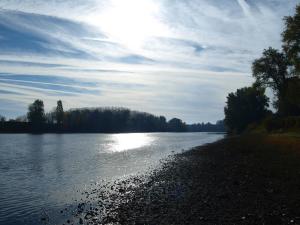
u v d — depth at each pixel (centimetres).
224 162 3862
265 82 8725
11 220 1852
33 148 7644
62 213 1970
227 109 13550
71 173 3659
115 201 2211
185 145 9112
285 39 5972
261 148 4825
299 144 4525
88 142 10750
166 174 3319
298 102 6850
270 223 1440
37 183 3020
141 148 7931
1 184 2973
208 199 1978
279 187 2134
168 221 1603
